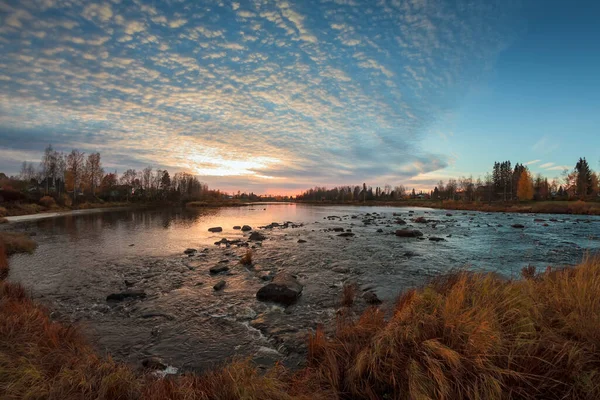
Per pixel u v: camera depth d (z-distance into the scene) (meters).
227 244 20.81
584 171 80.06
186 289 10.71
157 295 10.06
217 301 9.47
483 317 4.50
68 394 3.92
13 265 14.28
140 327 7.57
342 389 4.38
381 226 33.25
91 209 63.66
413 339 4.48
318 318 8.06
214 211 66.69
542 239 22.28
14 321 5.76
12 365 4.21
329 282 11.42
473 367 3.77
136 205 85.44
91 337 6.96
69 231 27.47
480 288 5.89
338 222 38.97
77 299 9.67
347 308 8.59
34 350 4.84
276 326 7.54
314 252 17.50
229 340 6.86
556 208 52.47
